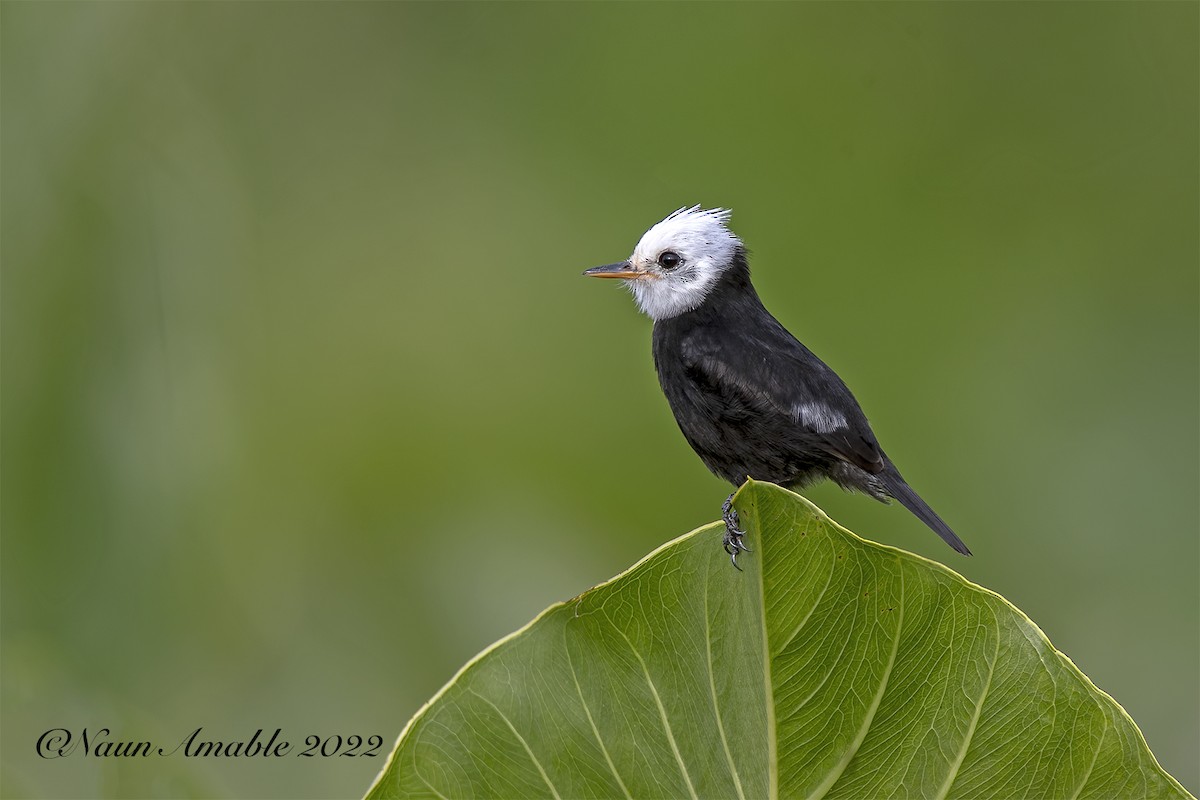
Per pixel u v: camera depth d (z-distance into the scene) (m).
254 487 13.90
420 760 5.16
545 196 16.52
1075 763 5.21
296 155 16.38
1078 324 15.88
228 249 14.57
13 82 12.36
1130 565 15.05
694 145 16.11
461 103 16.86
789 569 5.22
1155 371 15.81
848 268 15.77
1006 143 16.19
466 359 15.98
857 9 15.99
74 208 12.52
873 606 5.21
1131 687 14.62
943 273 15.77
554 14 16.73
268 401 15.05
